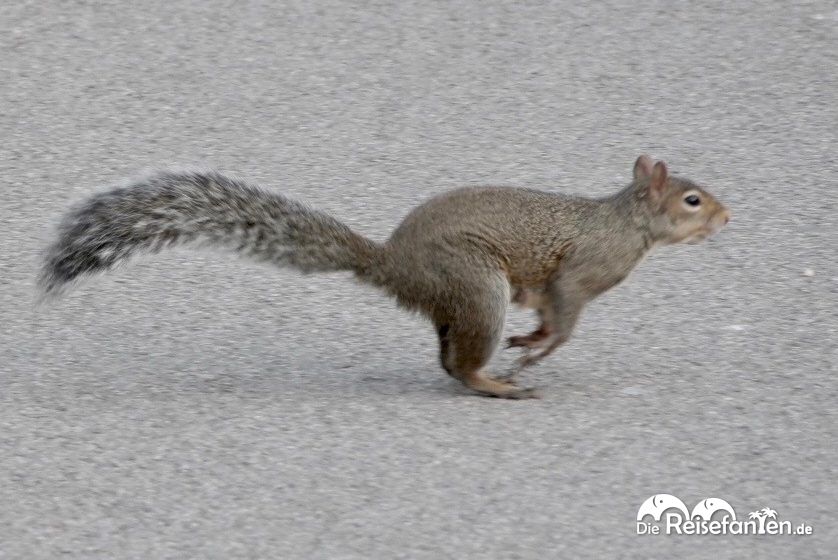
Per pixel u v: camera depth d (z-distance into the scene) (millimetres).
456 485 13602
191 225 15508
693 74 23969
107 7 25812
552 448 14398
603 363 16641
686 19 25547
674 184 16375
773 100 23266
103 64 24125
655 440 14609
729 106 23094
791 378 16125
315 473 13805
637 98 23328
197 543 12539
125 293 18375
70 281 15508
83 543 12539
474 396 15742
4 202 20484
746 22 25438
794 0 26172
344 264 15508
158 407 15336
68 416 15078
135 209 15492
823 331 17328
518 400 15609
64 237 15500
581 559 12359
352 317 17922
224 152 21828
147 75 23828
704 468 14016
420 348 17156
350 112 22938
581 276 15945
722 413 15242
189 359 16719
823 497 13484
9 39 24766
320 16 25594
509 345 16359
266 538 12617
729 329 17438
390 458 14156
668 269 18969
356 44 24781
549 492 13500
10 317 17719
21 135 22234
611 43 24812
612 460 14156
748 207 20422
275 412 15227
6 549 12445
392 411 15281
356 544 12539
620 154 21812
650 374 16297
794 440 14625
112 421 14953
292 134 22344
